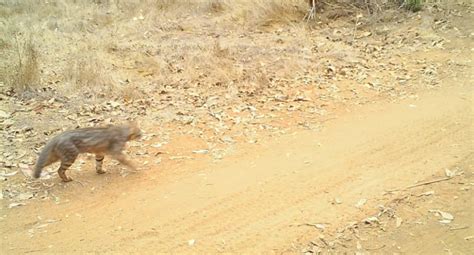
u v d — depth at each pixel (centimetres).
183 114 500
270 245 321
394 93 541
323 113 498
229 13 812
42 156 378
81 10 850
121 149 397
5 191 377
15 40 677
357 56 646
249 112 503
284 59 626
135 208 357
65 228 338
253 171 399
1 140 449
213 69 605
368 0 808
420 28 718
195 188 379
